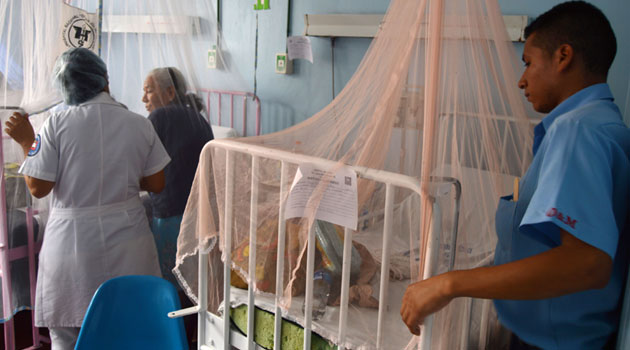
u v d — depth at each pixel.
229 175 1.41
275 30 3.38
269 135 1.52
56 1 1.90
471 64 1.20
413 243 1.19
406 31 1.03
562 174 0.78
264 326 1.42
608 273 0.75
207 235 1.51
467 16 1.11
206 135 2.18
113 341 1.38
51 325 1.79
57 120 1.67
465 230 1.21
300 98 3.37
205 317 1.59
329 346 1.28
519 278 0.76
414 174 1.14
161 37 2.13
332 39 3.12
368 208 1.42
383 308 1.12
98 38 2.08
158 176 1.91
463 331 1.19
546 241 0.85
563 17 0.93
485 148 1.36
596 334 0.95
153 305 1.39
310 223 1.21
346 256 1.17
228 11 3.58
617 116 0.88
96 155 1.70
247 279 1.42
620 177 0.83
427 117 0.97
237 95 3.56
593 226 0.74
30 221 2.00
